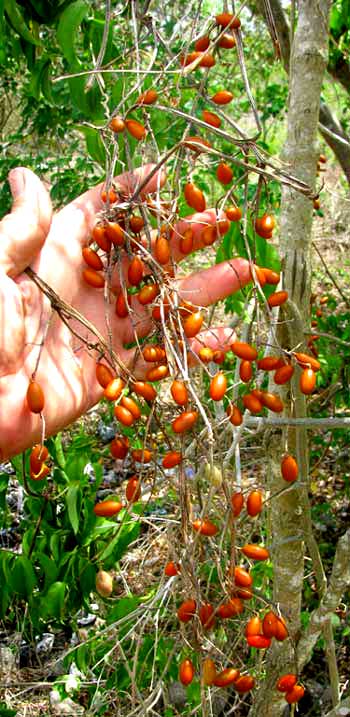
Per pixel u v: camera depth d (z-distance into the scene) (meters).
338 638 0.70
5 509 0.59
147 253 0.33
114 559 0.54
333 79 0.83
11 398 0.34
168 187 0.44
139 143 0.41
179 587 0.48
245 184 0.33
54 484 0.65
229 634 0.49
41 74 0.54
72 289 0.37
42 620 0.63
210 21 0.37
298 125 0.36
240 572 0.35
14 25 0.47
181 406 0.32
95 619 0.74
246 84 0.33
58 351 0.36
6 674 0.65
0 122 1.30
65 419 0.36
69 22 0.43
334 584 0.41
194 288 0.36
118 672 0.49
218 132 0.32
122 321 0.38
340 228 1.67
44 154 1.15
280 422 0.38
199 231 0.38
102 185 0.39
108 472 1.00
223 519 0.39
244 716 0.61
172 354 0.31
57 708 0.61
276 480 0.43
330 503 0.90
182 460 0.32
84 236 0.38
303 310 0.39
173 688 0.59
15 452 0.35
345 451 0.90
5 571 0.53
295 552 0.44
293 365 0.35
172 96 0.45
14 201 0.34
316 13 0.34
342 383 0.80
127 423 0.32
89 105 0.47
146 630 0.54
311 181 0.37
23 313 0.34
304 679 0.68
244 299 0.46
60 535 0.54
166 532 0.39
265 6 0.38
